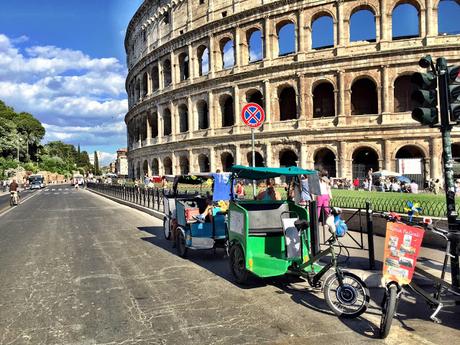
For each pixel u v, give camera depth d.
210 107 58.94
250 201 12.45
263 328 7.99
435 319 8.09
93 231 22.06
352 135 46.72
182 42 64.38
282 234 11.42
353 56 46.25
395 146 45.12
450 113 9.30
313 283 9.88
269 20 52.06
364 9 47.28
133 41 87.75
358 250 14.55
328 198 16.80
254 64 53.69
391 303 7.47
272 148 51.78
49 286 11.19
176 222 16.45
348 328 7.96
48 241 18.81
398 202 17.66
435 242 14.30
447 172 9.41
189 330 7.93
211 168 58.78
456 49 42.97
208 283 11.44
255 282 11.52
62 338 7.63
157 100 70.62
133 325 8.23
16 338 7.68
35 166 160.50
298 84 49.78
